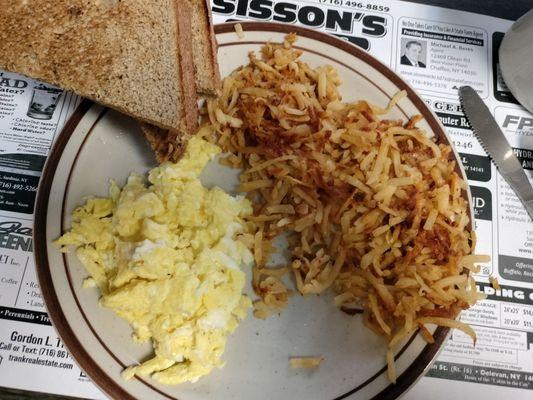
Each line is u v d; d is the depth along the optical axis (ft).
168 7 0.93
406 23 1.17
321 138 0.96
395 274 0.93
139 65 0.89
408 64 1.14
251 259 0.95
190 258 0.92
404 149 1.00
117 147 1.00
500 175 1.07
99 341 0.86
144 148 1.01
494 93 1.13
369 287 0.94
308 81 1.04
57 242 0.90
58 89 1.06
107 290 0.90
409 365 0.89
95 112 0.99
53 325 0.85
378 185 0.94
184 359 0.87
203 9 0.99
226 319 0.88
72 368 0.88
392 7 1.18
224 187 1.01
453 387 0.92
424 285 0.90
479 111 1.09
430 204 0.94
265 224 0.99
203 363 0.86
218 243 0.92
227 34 1.06
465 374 0.93
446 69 1.14
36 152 1.01
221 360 0.89
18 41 0.83
